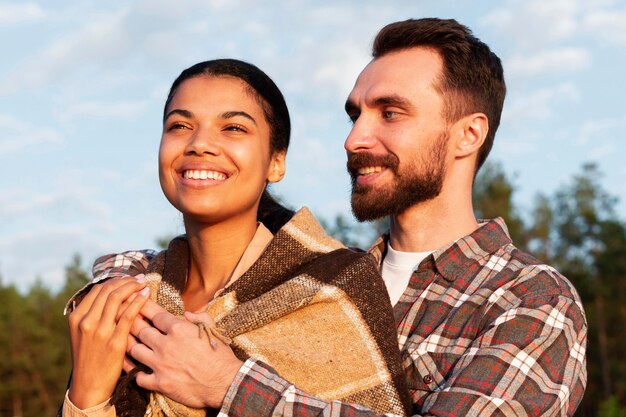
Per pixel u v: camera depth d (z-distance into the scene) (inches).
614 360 1918.1
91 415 125.0
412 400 138.2
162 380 121.6
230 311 130.9
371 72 159.9
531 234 2102.6
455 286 145.9
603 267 2042.3
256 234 140.3
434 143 153.8
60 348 2023.9
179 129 136.9
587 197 2149.4
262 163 138.0
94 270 153.3
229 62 140.2
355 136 155.6
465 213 157.3
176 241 144.6
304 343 129.0
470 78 157.8
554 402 129.5
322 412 116.8
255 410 117.6
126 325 125.5
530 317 135.0
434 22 160.1
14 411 1946.4
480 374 128.8
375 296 134.5
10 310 1990.7
